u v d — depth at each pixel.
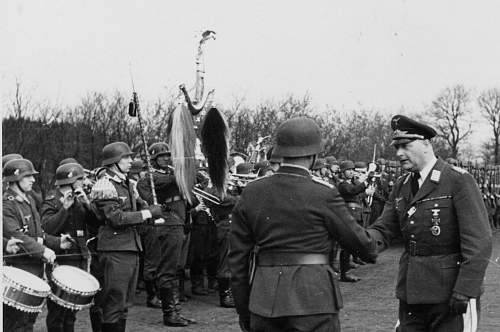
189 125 8.71
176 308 8.38
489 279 12.11
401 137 5.12
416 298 4.96
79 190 7.30
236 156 13.20
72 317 6.95
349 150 27.33
